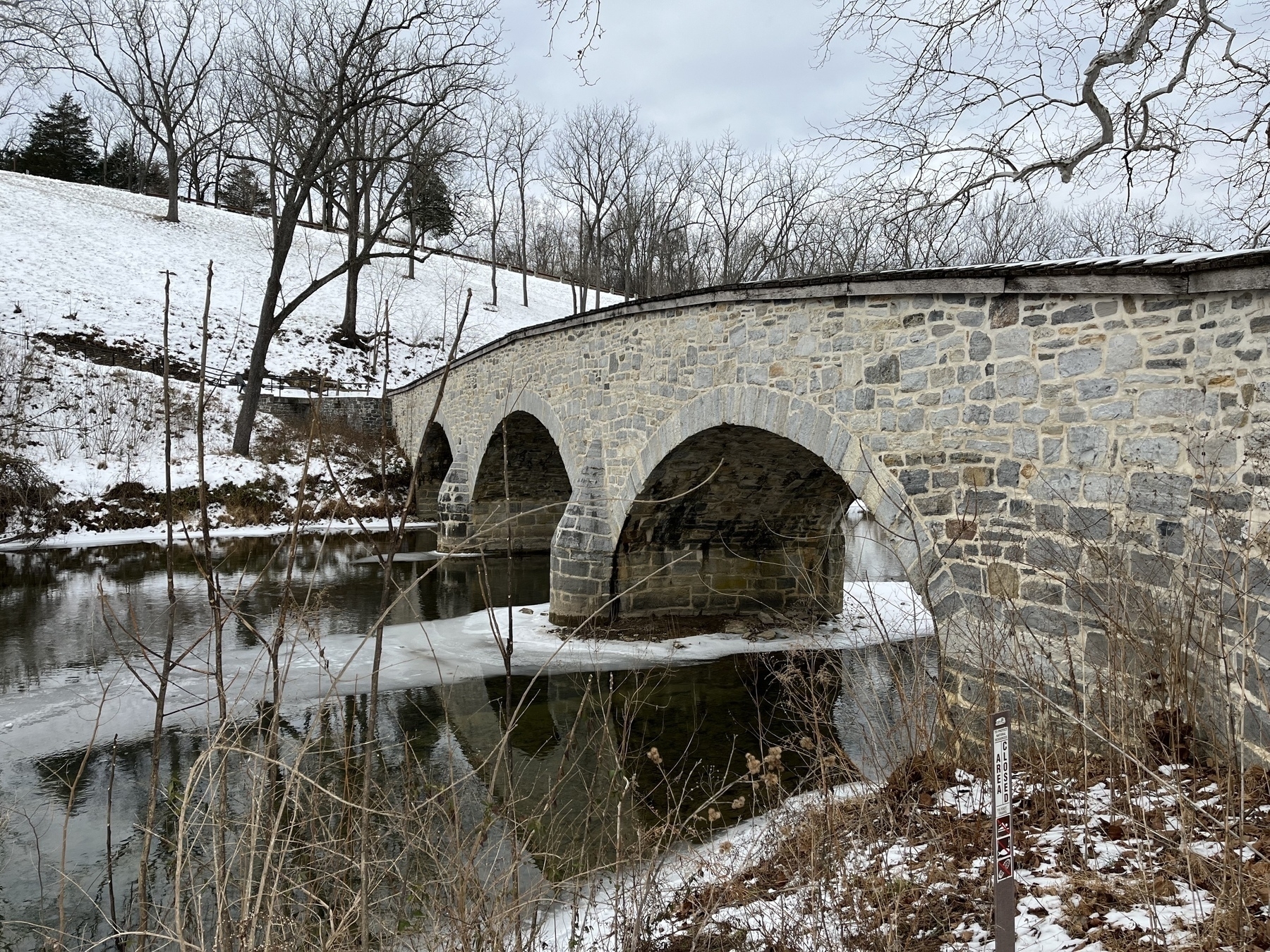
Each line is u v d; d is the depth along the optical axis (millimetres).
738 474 11383
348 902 3430
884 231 10469
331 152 26562
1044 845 3850
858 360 7367
